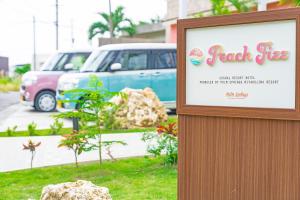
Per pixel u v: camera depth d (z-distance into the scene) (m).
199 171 4.71
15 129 12.98
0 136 12.09
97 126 8.33
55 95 18.59
